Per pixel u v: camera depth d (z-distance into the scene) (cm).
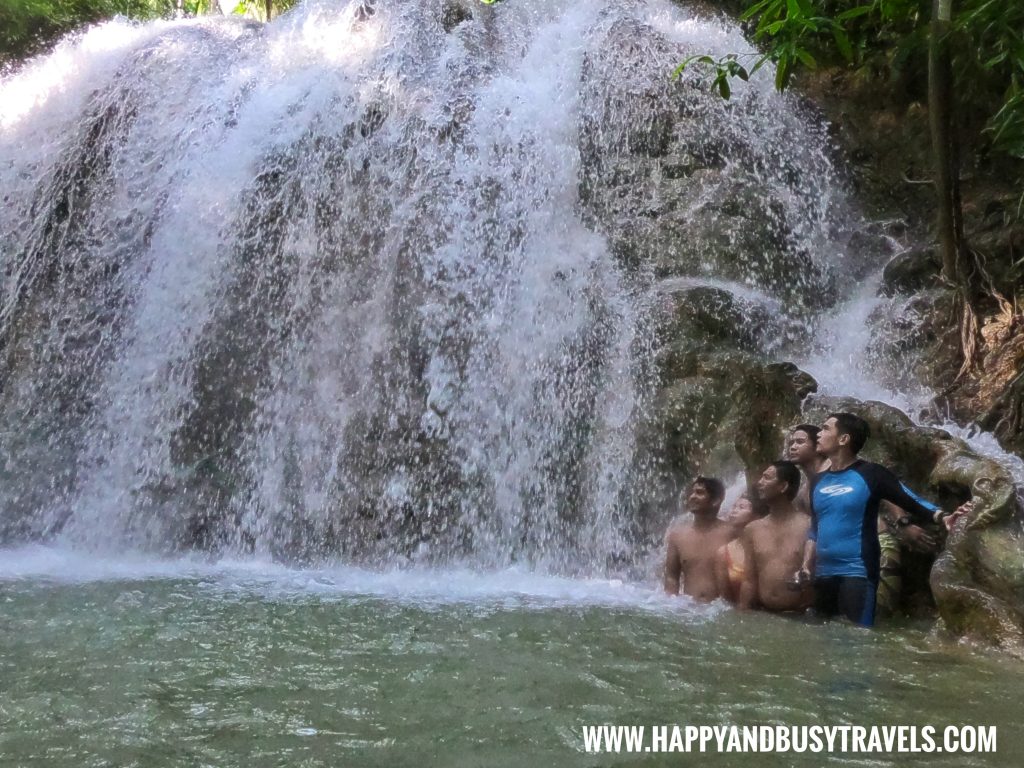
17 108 1268
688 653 445
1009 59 760
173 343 985
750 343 846
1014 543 520
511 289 906
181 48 1227
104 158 1154
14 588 604
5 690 365
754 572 586
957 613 511
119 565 761
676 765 297
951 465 591
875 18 988
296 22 1231
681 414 770
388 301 919
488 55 1136
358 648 438
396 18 1151
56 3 1584
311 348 936
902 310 872
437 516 827
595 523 780
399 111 1017
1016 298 831
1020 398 713
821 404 716
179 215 1048
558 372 845
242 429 927
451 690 371
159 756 298
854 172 1034
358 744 311
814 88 1080
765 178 1007
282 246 989
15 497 965
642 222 947
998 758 310
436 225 936
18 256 1141
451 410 859
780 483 593
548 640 462
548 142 984
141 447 955
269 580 673
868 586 562
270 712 342
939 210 830
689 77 1038
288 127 1048
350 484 857
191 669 397
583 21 1150
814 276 954
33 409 1026
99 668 398
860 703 368
